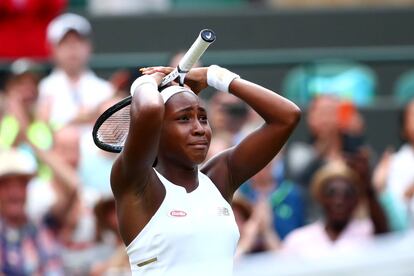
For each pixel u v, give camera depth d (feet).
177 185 49.75
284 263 39.68
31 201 86.84
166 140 49.62
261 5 127.54
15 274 80.33
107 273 81.66
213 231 49.19
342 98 102.99
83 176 89.92
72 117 95.45
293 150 98.37
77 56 97.96
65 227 85.46
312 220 94.27
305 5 125.90
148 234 48.78
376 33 120.16
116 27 115.85
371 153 106.01
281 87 109.19
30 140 90.07
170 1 126.11
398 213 92.68
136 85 49.96
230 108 96.99
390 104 109.19
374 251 39.65
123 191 49.03
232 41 117.60
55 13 108.68
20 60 106.52
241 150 52.34
